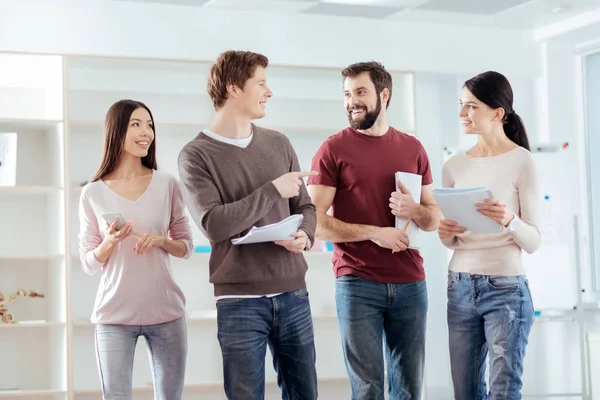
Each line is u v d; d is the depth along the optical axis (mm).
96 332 3391
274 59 5656
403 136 3641
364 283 3445
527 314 3434
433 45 6051
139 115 3436
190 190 2932
